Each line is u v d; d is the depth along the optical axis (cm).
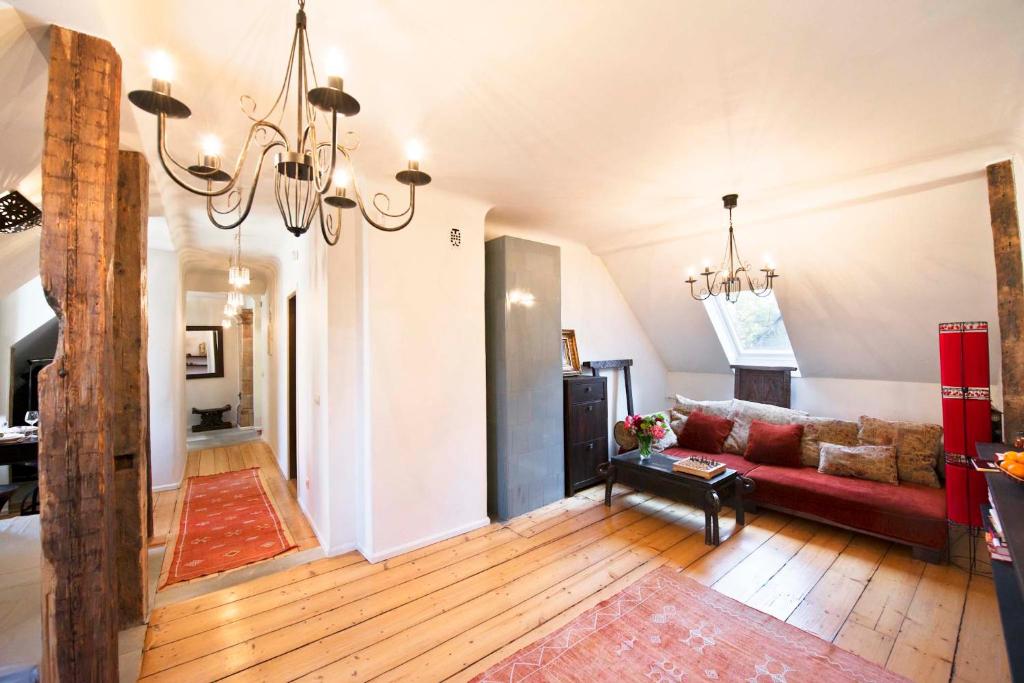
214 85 177
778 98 195
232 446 643
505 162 262
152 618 226
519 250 362
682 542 308
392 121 211
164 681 184
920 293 343
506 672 189
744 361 511
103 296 140
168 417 442
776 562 279
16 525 325
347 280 301
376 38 150
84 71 137
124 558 217
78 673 134
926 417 393
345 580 262
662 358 577
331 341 295
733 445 419
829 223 339
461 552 295
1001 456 200
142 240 223
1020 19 146
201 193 110
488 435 367
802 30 151
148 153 237
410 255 303
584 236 448
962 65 172
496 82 179
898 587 248
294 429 471
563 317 462
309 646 205
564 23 144
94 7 127
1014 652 151
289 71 125
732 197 321
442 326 317
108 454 146
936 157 260
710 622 220
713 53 163
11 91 147
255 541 317
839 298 383
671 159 260
